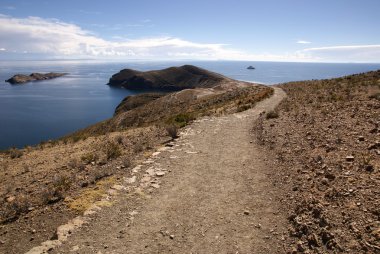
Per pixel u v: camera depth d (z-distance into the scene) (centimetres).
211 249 712
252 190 1024
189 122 2314
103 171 1223
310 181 980
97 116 13588
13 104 17025
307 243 679
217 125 2130
